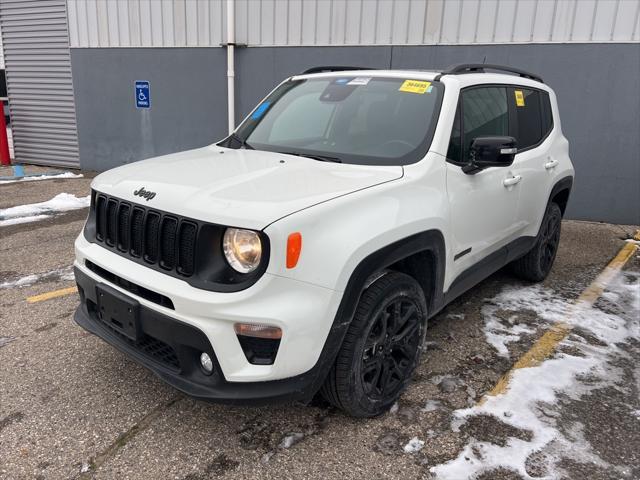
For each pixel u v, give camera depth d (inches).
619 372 136.3
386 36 308.7
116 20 381.4
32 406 114.7
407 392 124.1
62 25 402.0
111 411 113.7
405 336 116.1
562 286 197.9
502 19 284.4
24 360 133.0
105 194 110.0
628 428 113.9
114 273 102.3
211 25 351.3
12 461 98.6
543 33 279.0
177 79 372.8
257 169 112.9
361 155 125.5
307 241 90.0
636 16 262.4
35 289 179.6
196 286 90.8
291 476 97.1
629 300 185.6
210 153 134.5
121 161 412.2
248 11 337.4
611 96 275.3
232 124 354.0
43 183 367.9
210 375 94.2
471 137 137.6
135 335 100.2
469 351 144.6
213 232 90.8
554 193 186.9
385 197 106.0
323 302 91.7
